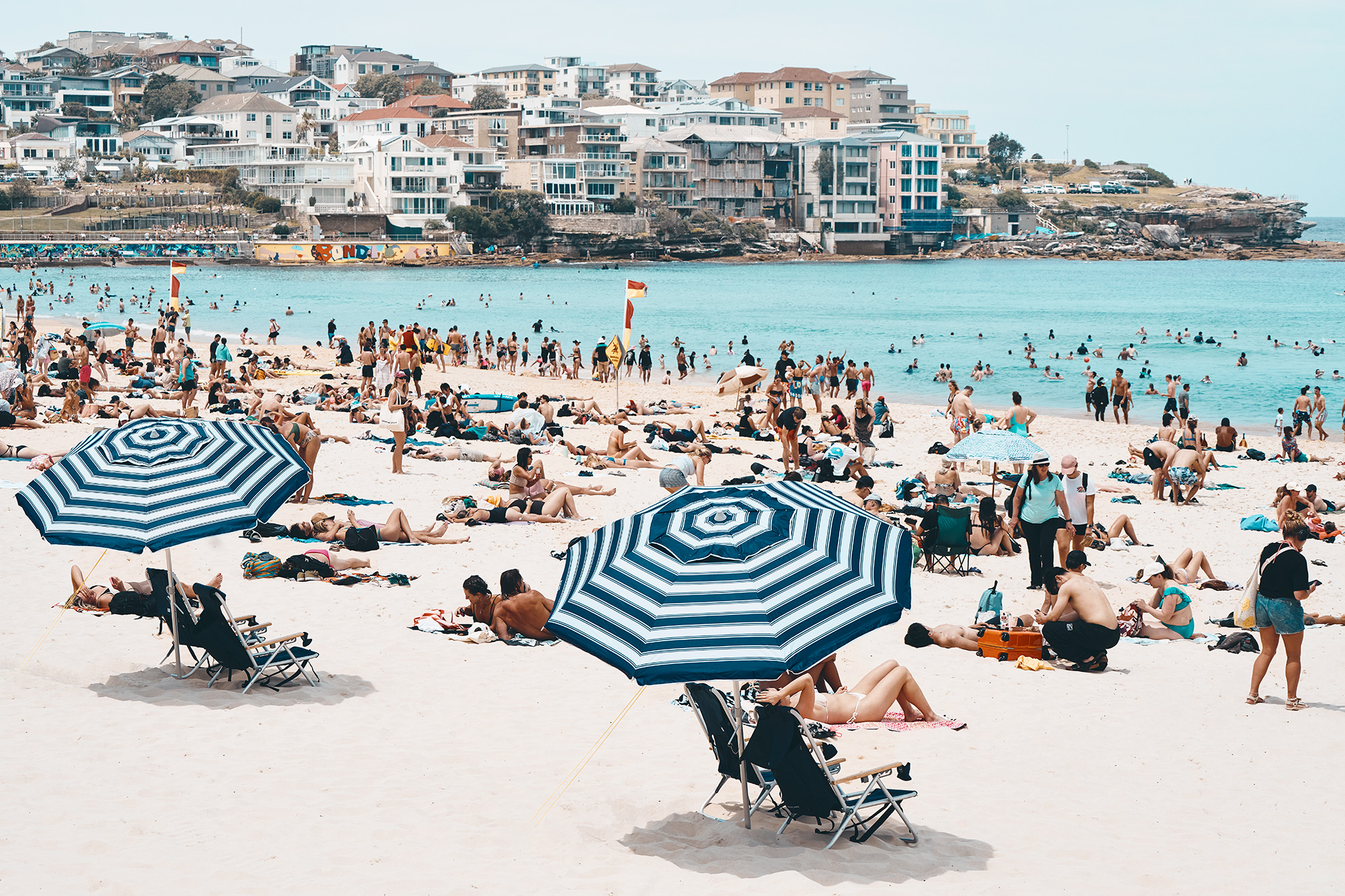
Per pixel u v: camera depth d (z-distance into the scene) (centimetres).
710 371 5578
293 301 9600
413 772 812
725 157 17725
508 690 1029
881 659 1168
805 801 704
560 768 832
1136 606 1303
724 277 14138
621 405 4016
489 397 3462
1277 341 6794
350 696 992
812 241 17950
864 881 652
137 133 18300
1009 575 1600
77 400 2808
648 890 632
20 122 18850
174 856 654
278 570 1442
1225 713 1006
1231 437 3092
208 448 949
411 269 14512
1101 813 774
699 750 883
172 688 991
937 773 844
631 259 16575
